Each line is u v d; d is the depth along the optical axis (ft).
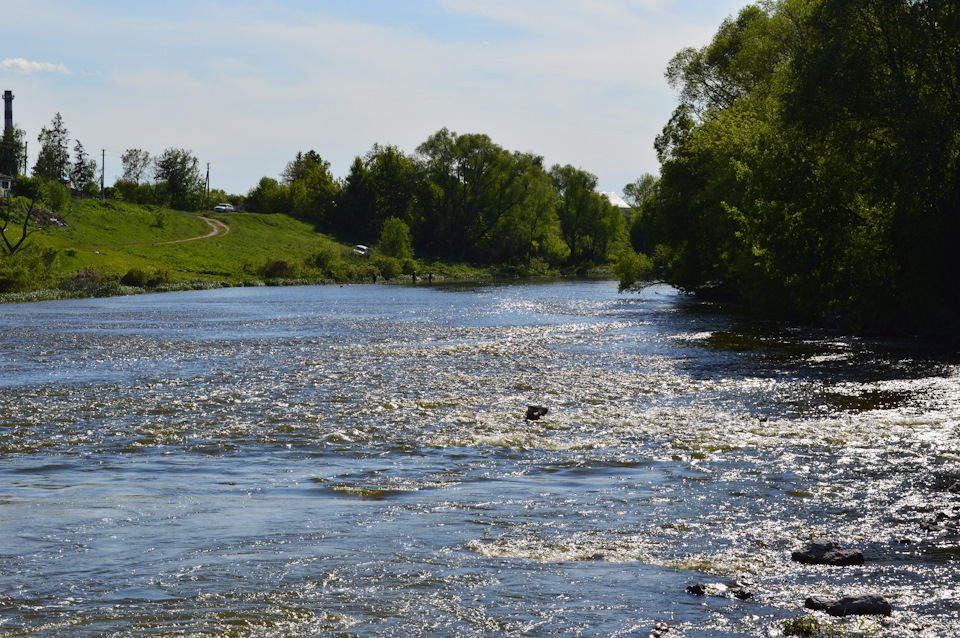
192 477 42.68
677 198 204.44
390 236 446.19
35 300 233.76
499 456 47.09
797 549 28.68
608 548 29.73
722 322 141.49
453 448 49.39
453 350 103.30
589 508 35.40
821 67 106.52
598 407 62.95
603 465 44.45
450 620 23.09
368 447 49.90
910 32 106.01
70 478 42.60
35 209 391.65
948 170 105.81
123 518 34.04
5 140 518.37
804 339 111.55
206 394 70.28
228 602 24.47
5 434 54.19
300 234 513.04
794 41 174.70
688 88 221.05
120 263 340.59
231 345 111.45
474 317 161.17
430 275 380.58
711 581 26.12
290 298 241.76
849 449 47.09
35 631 22.22
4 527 32.55
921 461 43.75
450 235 500.33
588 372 82.69
